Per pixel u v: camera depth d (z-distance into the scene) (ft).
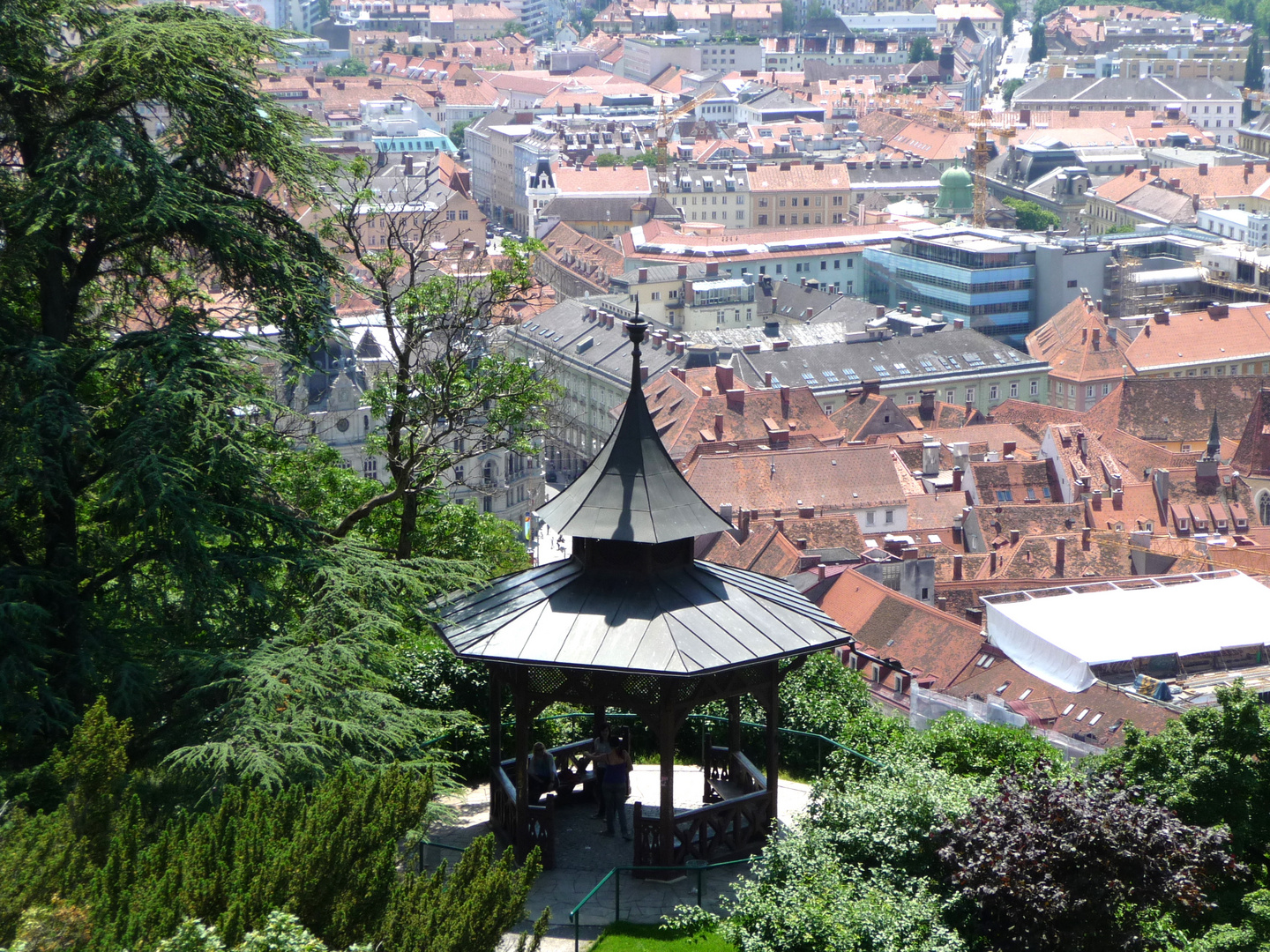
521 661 95.61
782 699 129.70
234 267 108.58
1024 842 89.97
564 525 99.81
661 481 100.27
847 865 95.81
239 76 109.50
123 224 102.01
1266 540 519.60
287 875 75.36
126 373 99.96
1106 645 358.23
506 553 175.73
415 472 146.41
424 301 144.56
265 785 84.33
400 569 102.42
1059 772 118.21
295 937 69.67
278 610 98.53
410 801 84.48
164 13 108.88
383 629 96.68
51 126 105.91
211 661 90.99
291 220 113.09
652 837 100.22
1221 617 370.73
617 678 98.53
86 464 99.86
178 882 74.33
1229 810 104.94
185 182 103.65
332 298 115.34
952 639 374.22
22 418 93.40
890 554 448.65
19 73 104.78
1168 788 107.14
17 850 73.82
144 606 96.94
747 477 526.98
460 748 119.44
